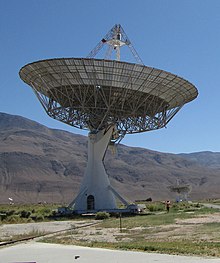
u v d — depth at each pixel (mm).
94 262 17578
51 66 56125
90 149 66125
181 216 50656
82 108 59688
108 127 64812
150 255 19312
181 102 64062
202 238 26516
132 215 60656
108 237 30297
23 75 59844
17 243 28000
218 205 96125
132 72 56562
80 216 59344
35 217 57656
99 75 56688
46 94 62188
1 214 61406
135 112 61781
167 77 58188
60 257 19453
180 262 16906
